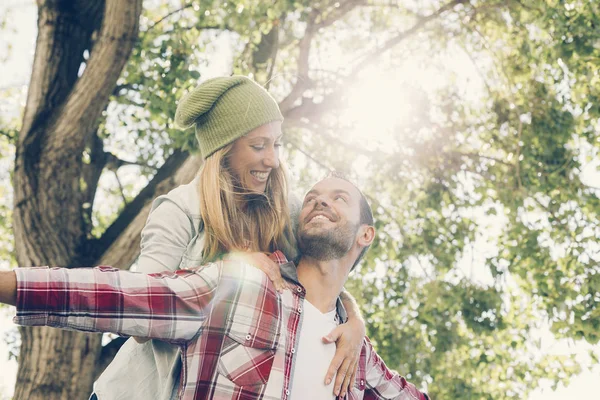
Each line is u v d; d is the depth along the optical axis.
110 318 3.05
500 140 11.77
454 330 11.90
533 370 12.30
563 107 11.51
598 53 10.97
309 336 3.50
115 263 9.05
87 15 9.59
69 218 9.09
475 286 11.88
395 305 12.30
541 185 11.48
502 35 11.77
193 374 3.22
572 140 11.92
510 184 11.41
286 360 3.36
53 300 2.96
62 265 8.95
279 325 3.39
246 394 3.23
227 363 3.26
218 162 3.71
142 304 3.12
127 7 8.42
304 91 11.29
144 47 10.44
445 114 12.02
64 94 9.22
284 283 3.52
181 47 9.88
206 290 3.29
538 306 12.16
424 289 11.80
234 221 3.69
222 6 10.05
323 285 3.62
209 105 3.72
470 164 11.98
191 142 9.11
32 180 8.90
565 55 10.81
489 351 12.40
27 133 8.99
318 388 3.43
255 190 3.79
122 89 11.01
